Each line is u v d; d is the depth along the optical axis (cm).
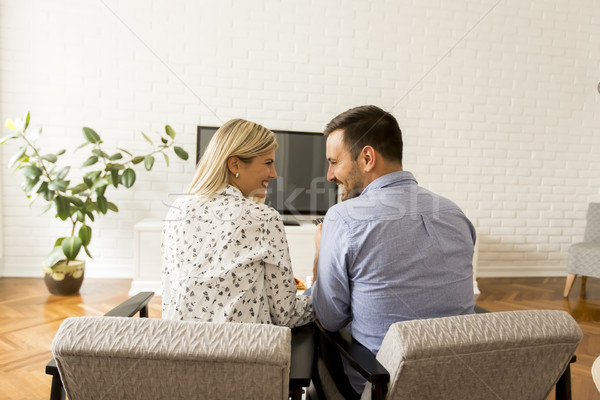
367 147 116
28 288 321
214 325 80
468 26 381
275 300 114
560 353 89
